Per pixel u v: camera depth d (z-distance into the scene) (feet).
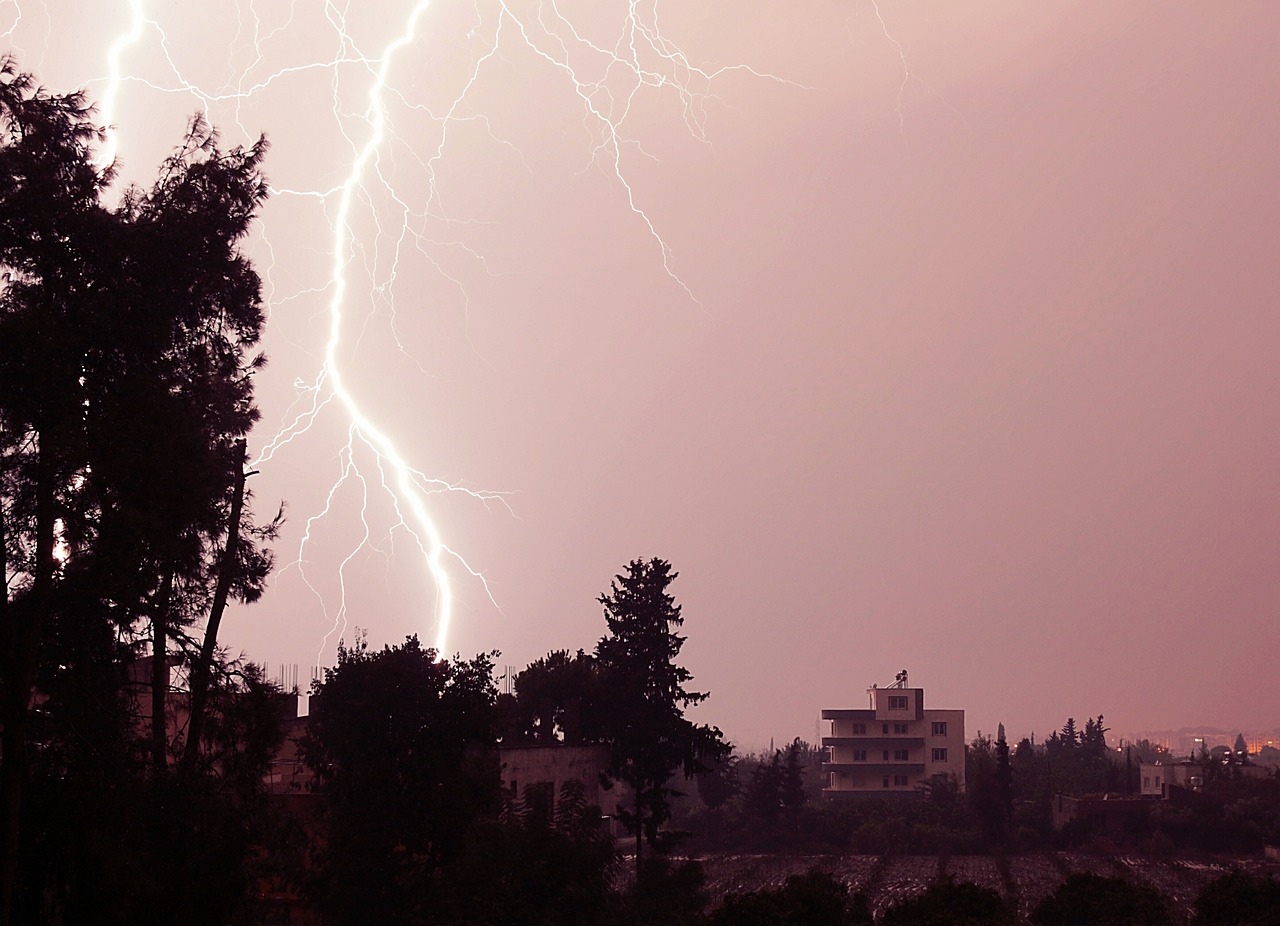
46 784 66.23
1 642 64.08
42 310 64.90
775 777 297.33
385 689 112.06
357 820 108.58
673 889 132.05
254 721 77.51
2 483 65.05
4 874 61.62
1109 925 125.80
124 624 71.72
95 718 68.39
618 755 176.24
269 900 108.27
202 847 71.15
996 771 289.12
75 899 66.44
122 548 66.95
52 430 64.59
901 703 403.34
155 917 67.31
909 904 117.39
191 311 74.23
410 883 108.17
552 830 112.47
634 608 180.65
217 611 78.64
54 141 68.74
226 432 78.89
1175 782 372.79
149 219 71.26
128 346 68.44
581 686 193.26
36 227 65.57
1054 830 281.74
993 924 107.45
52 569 65.51
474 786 112.27
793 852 266.77
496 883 103.19
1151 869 224.94
